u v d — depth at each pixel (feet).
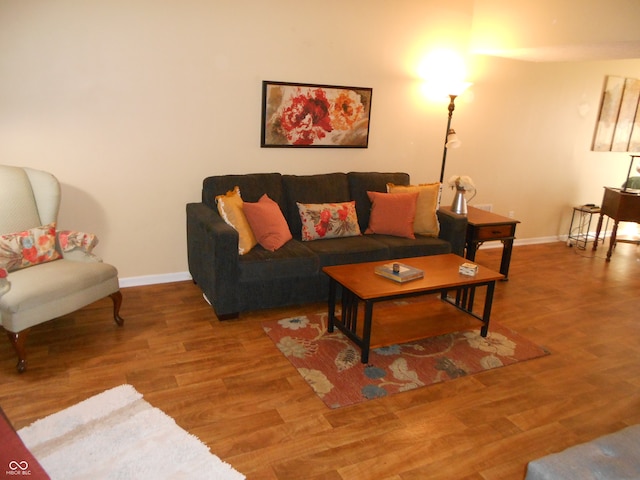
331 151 13.78
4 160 10.23
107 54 10.59
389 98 14.21
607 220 20.12
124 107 11.02
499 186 17.31
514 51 14.14
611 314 11.93
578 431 7.30
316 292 11.04
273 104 12.48
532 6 13.06
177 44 11.17
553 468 4.01
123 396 7.55
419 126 14.99
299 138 13.10
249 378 8.28
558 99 17.31
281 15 12.07
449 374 8.71
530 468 4.15
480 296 12.76
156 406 7.36
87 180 11.09
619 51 13.39
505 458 6.64
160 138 11.55
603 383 8.70
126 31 10.63
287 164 13.24
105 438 6.58
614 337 10.62
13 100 10.01
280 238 11.02
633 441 4.44
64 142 10.65
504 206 17.72
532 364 9.27
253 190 11.88
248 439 6.74
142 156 11.48
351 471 6.24
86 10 10.18
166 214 12.11
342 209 12.23
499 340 10.18
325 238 12.01
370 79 13.74
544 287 13.76
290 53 12.42
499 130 16.56
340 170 14.10
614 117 18.81
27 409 7.14
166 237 12.28
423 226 12.91
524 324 11.12
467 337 10.26
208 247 10.19
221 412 7.30
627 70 18.48
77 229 11.24
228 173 12.54
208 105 11.84
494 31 14.24
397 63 13.99
